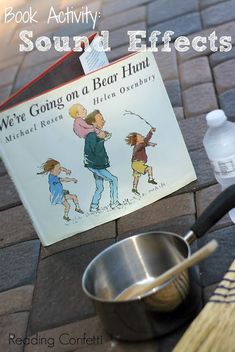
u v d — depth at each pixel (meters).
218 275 1.57
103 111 1.81
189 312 1.45
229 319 1.35
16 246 1.95
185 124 2.27
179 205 1.87
